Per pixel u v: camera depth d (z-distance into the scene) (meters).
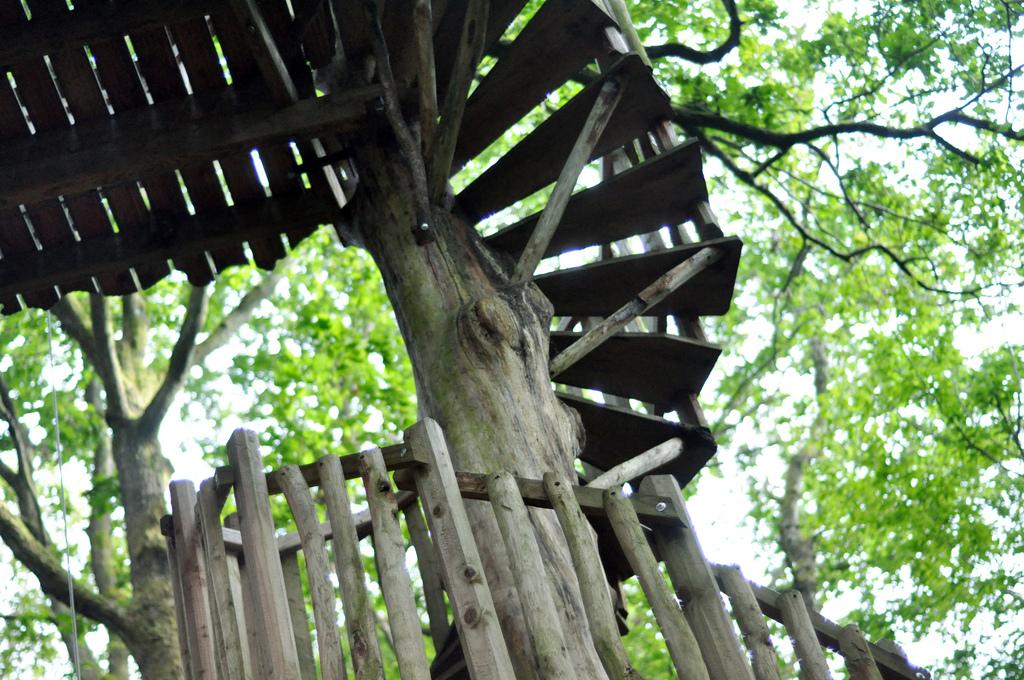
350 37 5.33
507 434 4.47
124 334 13.59
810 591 14.04
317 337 13.02
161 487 11.97
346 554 3.33
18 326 13.61
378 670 3.14
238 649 3.40
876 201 12.23
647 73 5.28
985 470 12.77
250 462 3.56
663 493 4.01
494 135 5.64
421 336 4.85
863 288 13.09
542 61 5.41
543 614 3.30
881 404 12.96
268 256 5.87
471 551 3.34
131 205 5.52
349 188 5.92
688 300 5.79
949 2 11.15
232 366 13.41
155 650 10.82
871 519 12.91
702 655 3.68
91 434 13.54
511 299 4.95
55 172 4.93
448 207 5.35
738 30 10.84
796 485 15.26
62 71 4.98
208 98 5.08
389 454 3.52
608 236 5.73
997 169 11.30
